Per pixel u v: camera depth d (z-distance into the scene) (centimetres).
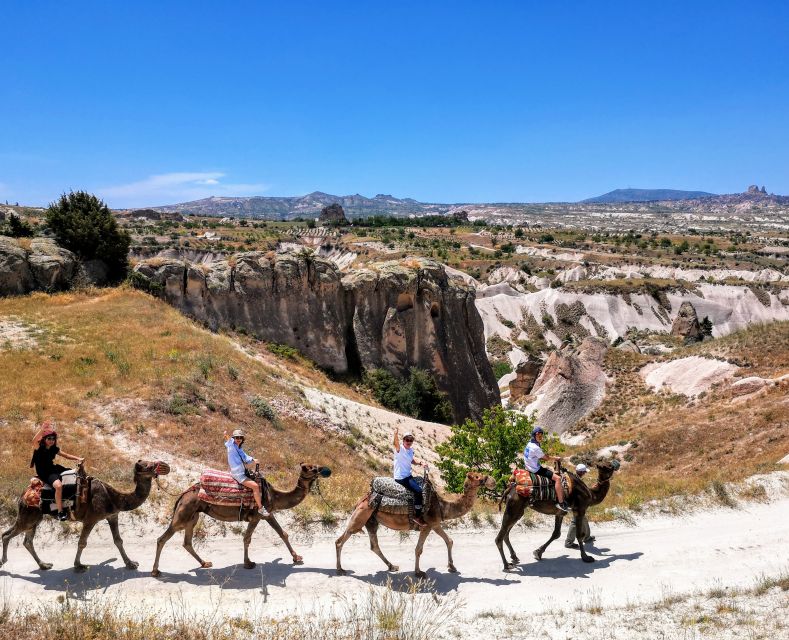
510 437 2259
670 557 1436
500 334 11456
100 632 946
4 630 933
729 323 12431
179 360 3241
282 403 3341
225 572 1260
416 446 3869
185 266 4716
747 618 1065
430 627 1030
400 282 5497
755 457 3159
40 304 3916
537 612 1127
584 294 12500
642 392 5041
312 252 5312
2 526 1398
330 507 1656
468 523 1653
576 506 1385
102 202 4744
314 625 1021
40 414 2331
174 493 1750
